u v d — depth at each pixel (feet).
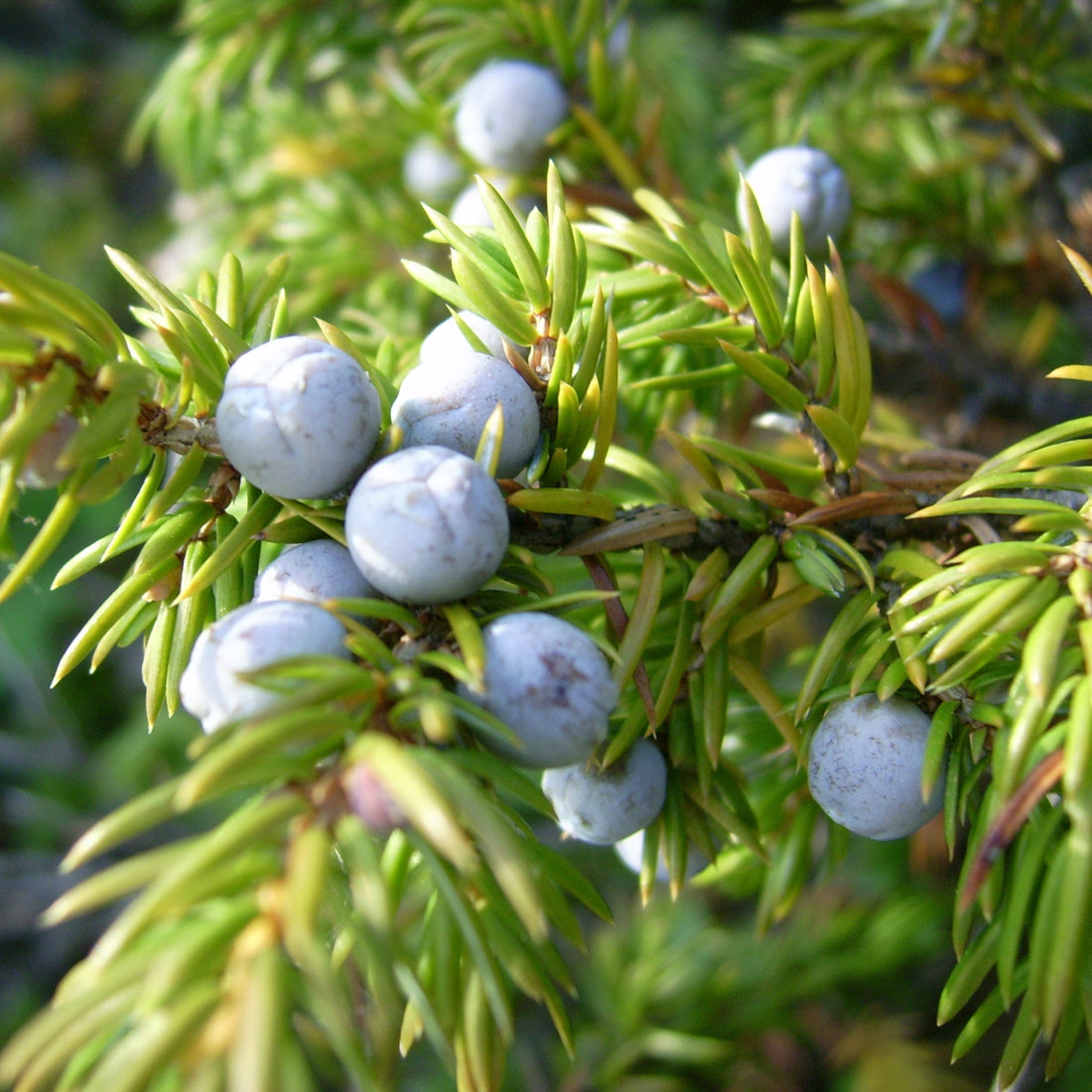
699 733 0.30
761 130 0.54
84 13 1.02
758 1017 0.51
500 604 0.27
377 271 0.48
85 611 0.87
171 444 0.28
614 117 0.40
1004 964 0.25
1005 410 0.47
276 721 0.23
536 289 0.28
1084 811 0.24
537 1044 0.55
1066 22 0.54
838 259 0.31
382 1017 0.22
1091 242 0.47
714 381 0.31
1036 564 0.26
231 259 0.30
